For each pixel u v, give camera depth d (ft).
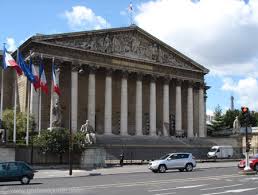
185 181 108.17
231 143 328.29
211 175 133.28
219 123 442.91
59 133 173.06
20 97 265.75
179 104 318.24
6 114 216.33
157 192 79.20
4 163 109.70
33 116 234.17
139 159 238.27
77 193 78.64
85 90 284.20
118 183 104.17
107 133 275.80
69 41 264.72
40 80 185.98
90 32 272.51
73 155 176.35
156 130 312.91
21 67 178.50
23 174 110.32
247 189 83.30
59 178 133.90
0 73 277.85
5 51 172.96
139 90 296.30
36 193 80.18
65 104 271.49
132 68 294.05
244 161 160.97
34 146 167.22
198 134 333.21
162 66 311.47
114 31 286.46
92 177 135.44
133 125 304.30
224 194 74.02
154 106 302.45
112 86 297.33
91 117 270.05
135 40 299.79
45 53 253.85
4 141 162.50
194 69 331.57
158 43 312.09
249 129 344.28
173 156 161.17
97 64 276.62
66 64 270.26
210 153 274.36
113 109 295.89
